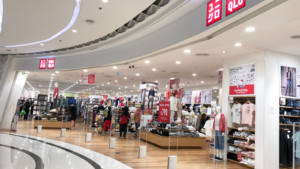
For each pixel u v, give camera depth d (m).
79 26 6.19
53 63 10.48
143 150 6.28
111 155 6.32
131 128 11.92
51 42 7.99
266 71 5.89
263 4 3.02
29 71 11.17
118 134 10.99
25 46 8.78
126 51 7.60
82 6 4.91
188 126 8.42
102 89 21.98
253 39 5.17
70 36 7.13
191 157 6.75
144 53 6.64
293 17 3.38
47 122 12.08
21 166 4.68
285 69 6.18
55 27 6.34
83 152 6.51
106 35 7.46
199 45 5.12
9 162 4.91
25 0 4.78
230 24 3.94
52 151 6.37
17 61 11.11
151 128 8.88
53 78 14.71
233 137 6.88
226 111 6.91
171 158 5.00
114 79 13.91
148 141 8.87
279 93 6.01
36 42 8.11
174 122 7.90
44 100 14.02
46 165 4.87
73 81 16.41
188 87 15.64
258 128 5.85
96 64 9.00
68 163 5.16
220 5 3.80
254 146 6.07
